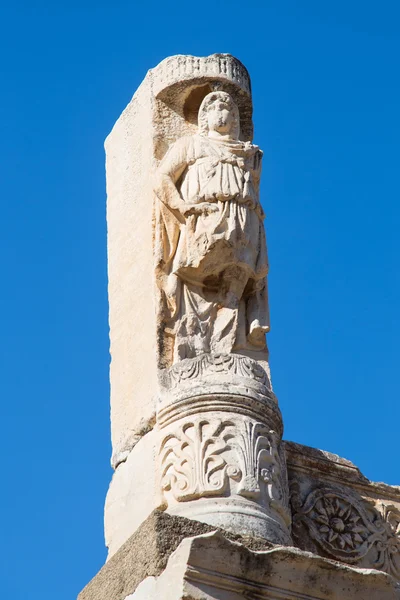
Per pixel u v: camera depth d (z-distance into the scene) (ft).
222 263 43.55
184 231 43.70
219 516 39.14
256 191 45.09
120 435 43.34
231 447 40.34
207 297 43.96
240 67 47.24
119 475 42.78
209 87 46.60
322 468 44.73
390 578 38.52
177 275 43.68
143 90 47.52
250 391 41.37
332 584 37.93
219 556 36.70
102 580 39.58
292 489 43.62
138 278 44.86
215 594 36.37
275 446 41.16
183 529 38.22
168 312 43.39
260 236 44.29
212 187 43.70
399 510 45.21
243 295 44.52
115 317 45.83
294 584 37.50
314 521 43.42
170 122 46.32
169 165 44.57
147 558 37.91
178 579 36.32
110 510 42.63
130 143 47.73
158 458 40.88
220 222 43.21
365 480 45.37
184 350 42.86
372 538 44.04
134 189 46.52
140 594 37.60
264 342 44.11
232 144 45.09
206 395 41.06
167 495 40.11
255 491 39.78
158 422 41.52
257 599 36.94
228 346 43.29
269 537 39.19
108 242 47.42
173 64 46.83
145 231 44.93
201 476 39.75
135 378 43.55
